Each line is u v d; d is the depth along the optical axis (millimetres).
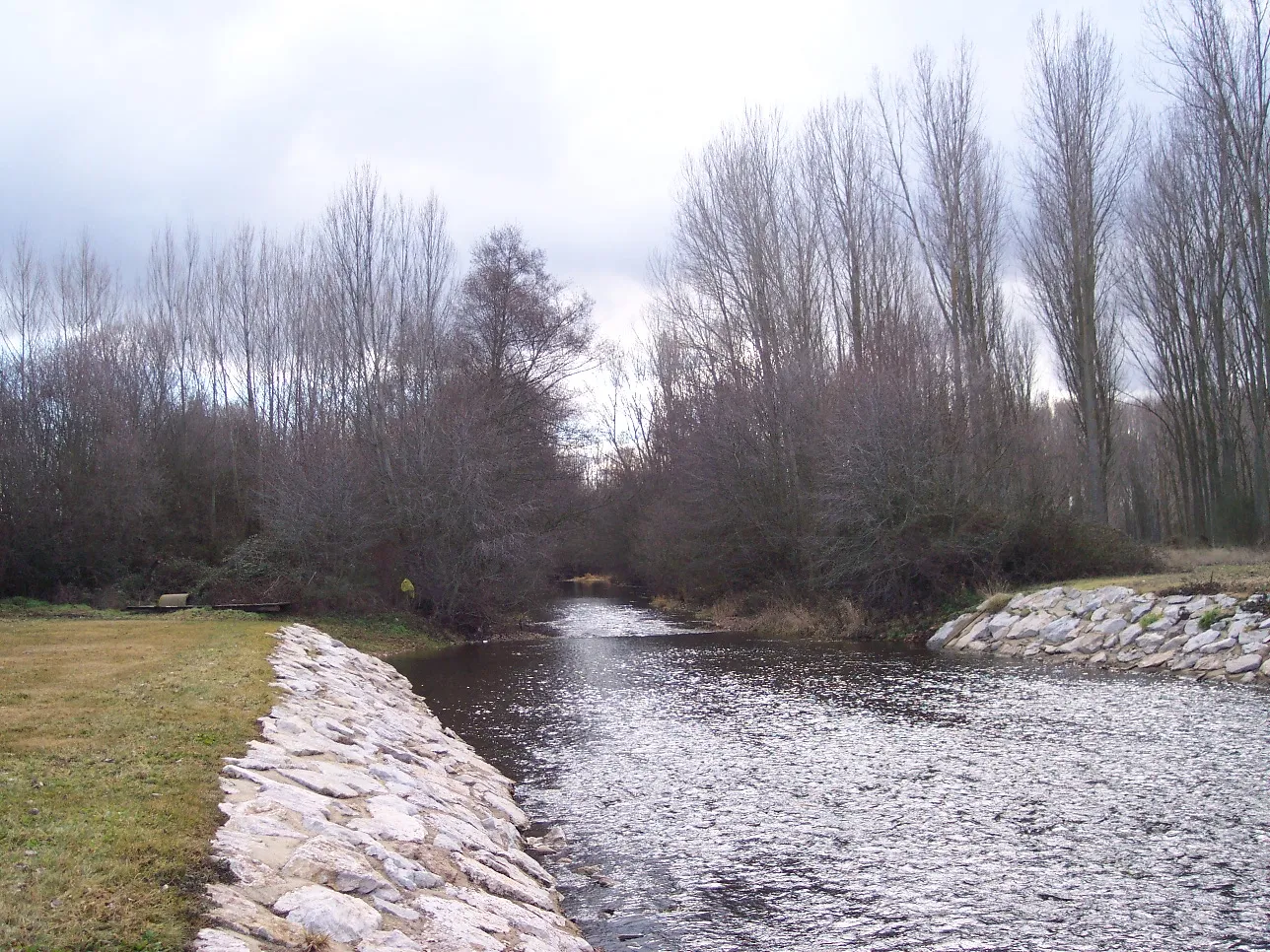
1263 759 12352
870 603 31016
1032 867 8875
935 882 8586
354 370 36969
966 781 11891
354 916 5586
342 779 8703
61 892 5113
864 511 30234
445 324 38094
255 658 15180
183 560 34469
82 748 8195
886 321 35781
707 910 8062
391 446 33500
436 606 32750
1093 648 21766
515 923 6680
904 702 17562
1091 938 7344
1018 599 25891
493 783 11883
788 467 36312
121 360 40250
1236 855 8969
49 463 33719
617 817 10805
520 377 37812
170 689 11586
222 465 39719
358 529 31547
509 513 34281
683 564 42281
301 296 41938
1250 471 42719
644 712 17375
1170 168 38844
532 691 20156
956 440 30422
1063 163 36625
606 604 48719
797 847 9641
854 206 38312
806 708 17344
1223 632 19641
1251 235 33062
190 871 5633
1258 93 31938
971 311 35250
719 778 12453
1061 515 29531
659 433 49812
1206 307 39469
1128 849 9250
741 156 39312
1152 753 12875
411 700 18234
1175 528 57031
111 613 28156
